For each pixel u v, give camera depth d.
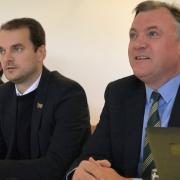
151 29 1.41
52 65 2.86
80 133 1.81
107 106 1.66
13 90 2.03
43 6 2.82
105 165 1.36
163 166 0.96
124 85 1.66
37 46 1.91
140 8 1.47
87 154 1.57
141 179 1.31
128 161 1.48
